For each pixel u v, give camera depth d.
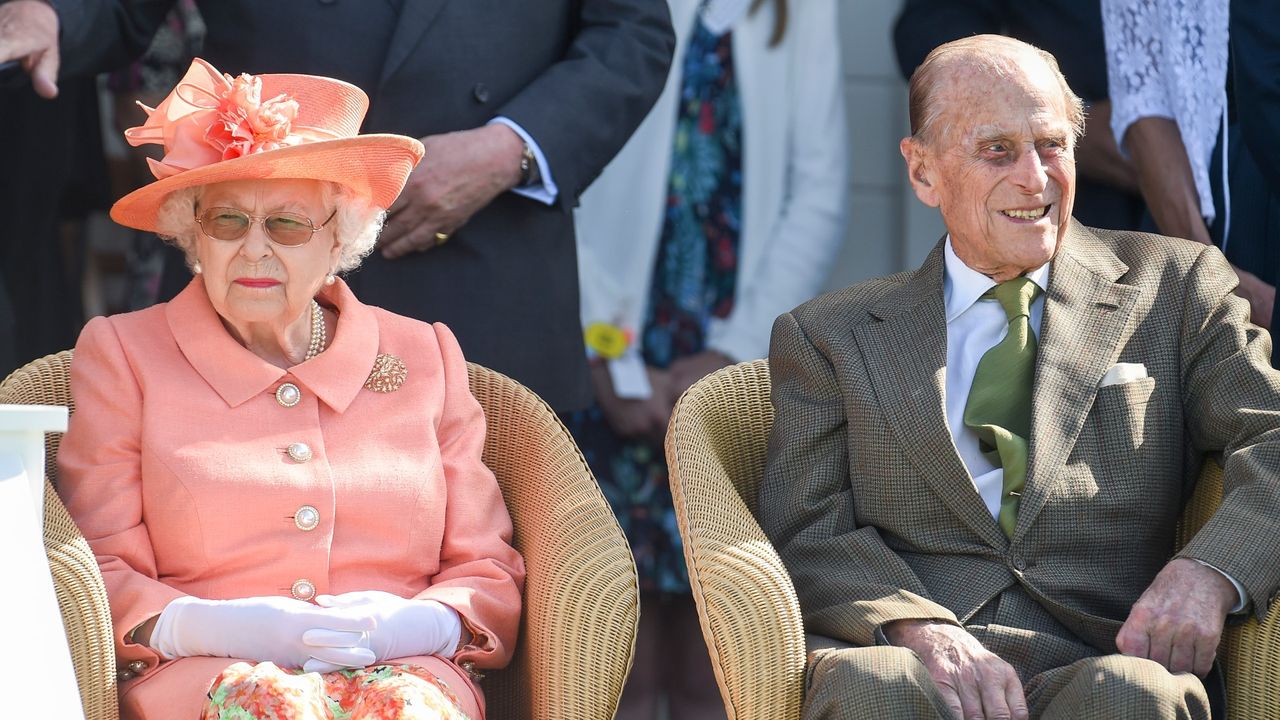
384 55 14.15
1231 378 10.95
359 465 11.05
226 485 10.64
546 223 14.84
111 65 15.33
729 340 18.61
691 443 11.76
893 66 22.03
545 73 14.82
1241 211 14.77
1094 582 10.92
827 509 11.42
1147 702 9.37
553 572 10.93
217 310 11.07
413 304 14.28
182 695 9.91
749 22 18.81
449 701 9.87
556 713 10.55
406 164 11.05
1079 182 16.77
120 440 10.76
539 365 14.70
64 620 9.55
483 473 11.58
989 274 11.61
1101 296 11.46
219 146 10.61
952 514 11.16
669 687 18.11
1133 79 14.91
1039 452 10.97
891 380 11.42
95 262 23.16
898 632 10.48
